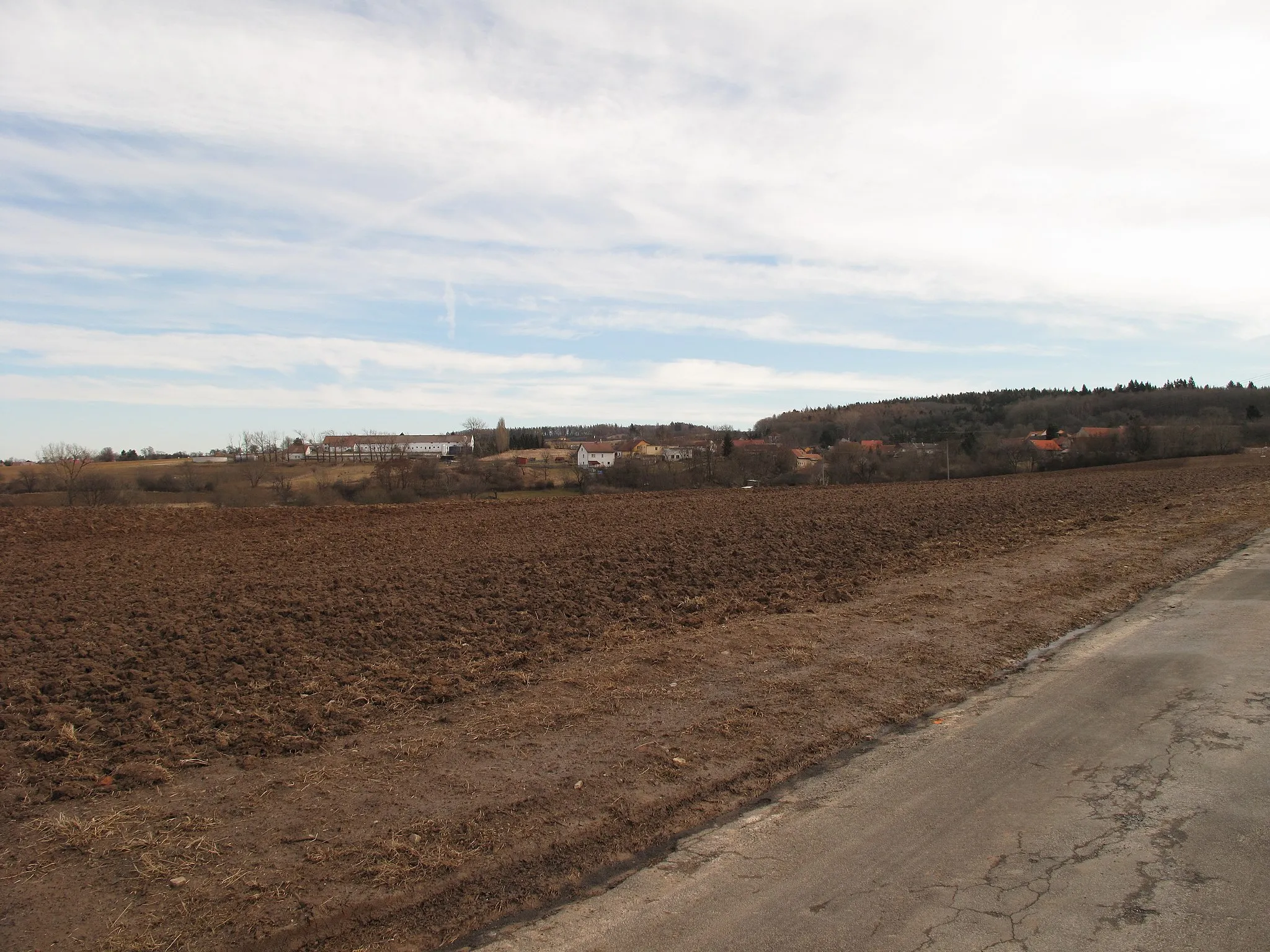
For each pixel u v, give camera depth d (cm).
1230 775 539
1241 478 3653
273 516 2686
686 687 763
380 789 555
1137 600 1129
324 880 442
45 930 395
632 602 1178
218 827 502
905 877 436
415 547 1861
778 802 535
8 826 505
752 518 2348
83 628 1057
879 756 608
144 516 2614
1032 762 582
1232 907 392
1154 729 630
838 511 2509
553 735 650
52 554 1866
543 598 1205
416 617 1095
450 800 536
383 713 719
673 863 462
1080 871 432
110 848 476
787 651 876
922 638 930
